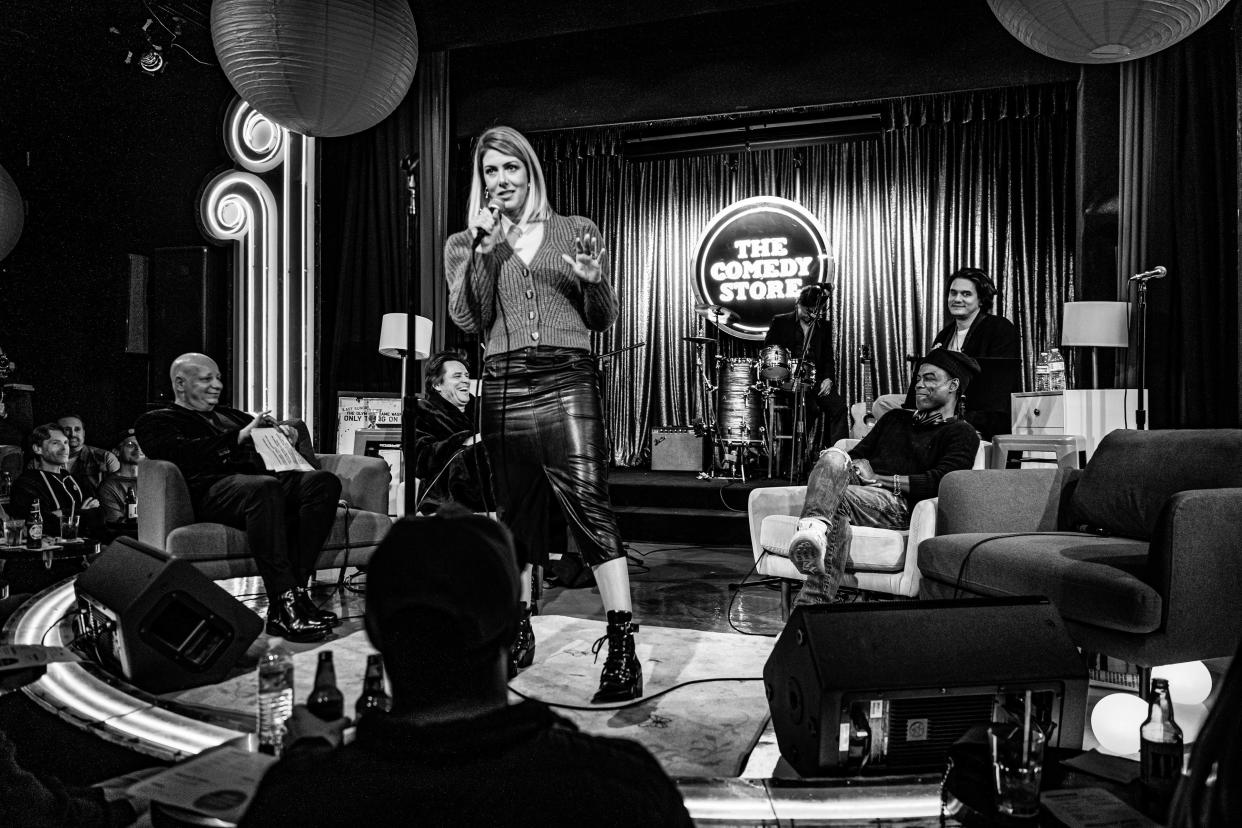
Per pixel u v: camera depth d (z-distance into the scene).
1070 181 7.02
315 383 7.53
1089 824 1.34
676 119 7.65
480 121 7.84
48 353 8.13
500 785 0.72
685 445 7.60
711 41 7.24
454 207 7.70
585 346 2.53
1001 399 4.25
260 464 3.60
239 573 3.27
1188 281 5.80
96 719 2.00
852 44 6.98
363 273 7.55
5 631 2.90
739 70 7.24
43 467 5.49
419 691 0.76
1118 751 1.92
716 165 8.09
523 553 2.47
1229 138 5.74
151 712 2.03
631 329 8.28
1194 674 2.11
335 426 7.59
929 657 1.62
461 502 3.88
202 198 7.22
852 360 7.71
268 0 3.14
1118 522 2.68
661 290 8.21
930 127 7.44
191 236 8.02
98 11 6.96
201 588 2.45
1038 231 7.16
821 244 7.68
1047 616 1.72
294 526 3.33
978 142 7.32
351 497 3.99
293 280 7.46
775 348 6.75
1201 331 5.77
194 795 1.46
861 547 3.02
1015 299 7.21
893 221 7.59
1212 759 0.73
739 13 6.79
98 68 7.66
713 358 8.10
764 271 7.81
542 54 7.55
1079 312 5.28
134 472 6.11
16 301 8.07
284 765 0.76
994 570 2.47
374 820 0.71
